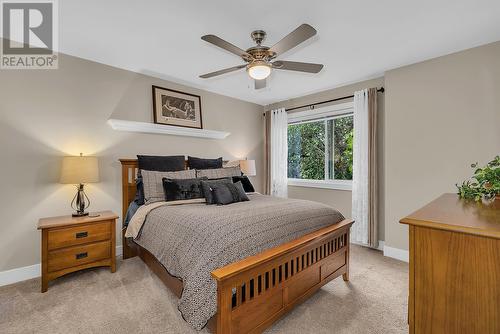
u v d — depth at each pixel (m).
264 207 2.15
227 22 2.08
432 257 0.90
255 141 4.70
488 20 2.05
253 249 1.59
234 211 2.00
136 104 3.18
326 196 3.98
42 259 2.14
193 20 2.06
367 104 3.35
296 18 2.02
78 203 2.54
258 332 1.52
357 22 2.08
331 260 2.19
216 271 1.36
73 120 2.70
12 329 1.66
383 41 2.40
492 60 2.42
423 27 2.16
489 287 0.80
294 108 4.36
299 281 1.84
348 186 3.71
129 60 2.85
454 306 0.86
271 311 1.62
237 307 1.41
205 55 2.73
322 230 2.08
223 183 2.70
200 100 3.84
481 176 1.35
